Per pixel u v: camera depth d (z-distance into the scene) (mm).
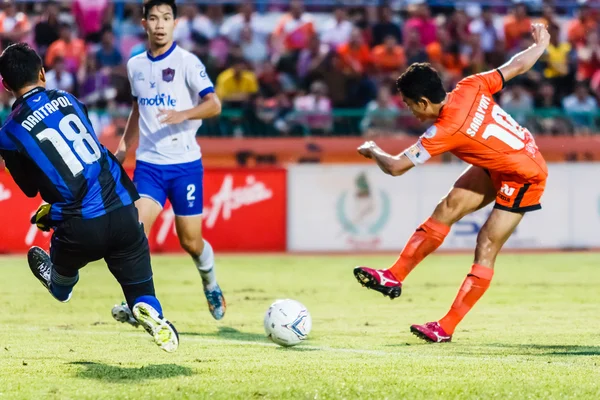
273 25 65000
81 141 18438
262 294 34875
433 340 22906
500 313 29328
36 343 23047
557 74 61531
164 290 35906
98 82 57031
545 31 24047
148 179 25609
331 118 55844
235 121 55438
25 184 18719
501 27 66438
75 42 58875
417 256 23547
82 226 18234
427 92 22172
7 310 30422
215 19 62000
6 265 44656
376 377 17953
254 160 53656
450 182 51438
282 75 60312
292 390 16719
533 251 51688
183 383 17406
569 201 52062
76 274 19969
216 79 58656
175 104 25500
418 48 60938
